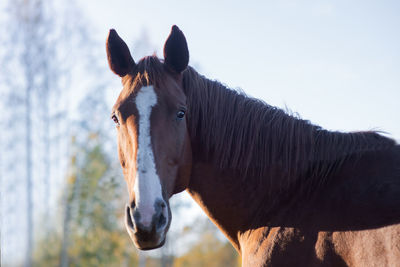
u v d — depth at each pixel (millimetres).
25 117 16641
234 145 2791
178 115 2562
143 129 2393
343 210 2271
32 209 16500
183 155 2605
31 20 16719
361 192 2268
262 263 2463
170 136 2482
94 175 18594
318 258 2252
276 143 2719
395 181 2207
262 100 2951
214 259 37031
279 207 2602
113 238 19438
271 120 2773
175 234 24594
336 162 2492
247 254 2646
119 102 2566
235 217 2793
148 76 2588
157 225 2195
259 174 2732
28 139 16547
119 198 19344
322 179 2482
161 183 2336
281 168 2674
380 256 2018
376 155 2389
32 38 16688
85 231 18641
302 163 2605
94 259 18609
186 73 2902
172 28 2762
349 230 2184
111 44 2814
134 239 2213
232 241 2902
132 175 2332
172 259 26828
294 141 2688
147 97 2492
